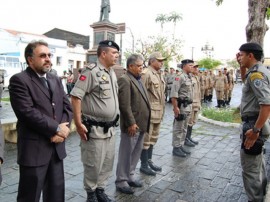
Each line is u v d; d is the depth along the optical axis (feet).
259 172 9.37
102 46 9.80
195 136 22.49
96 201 10.05
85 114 9.73
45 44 7.92
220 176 13.64
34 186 7.69
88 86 9.52
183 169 14.57
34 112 7.45
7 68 73.10
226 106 45.44
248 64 9.23
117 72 33.12
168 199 11.04
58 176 8.26
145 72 13.48
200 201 10.92
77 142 19.43
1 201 10.48
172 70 51.19
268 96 8.32
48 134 7.62
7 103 38.27
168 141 20.65
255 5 27.61
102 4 38.86
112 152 10.35
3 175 13.01
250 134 8.84
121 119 11.41
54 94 8.16
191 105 17.01
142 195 11.35
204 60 112.47
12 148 17.20
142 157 13.67
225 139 21.56
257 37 27.73
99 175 10.30
